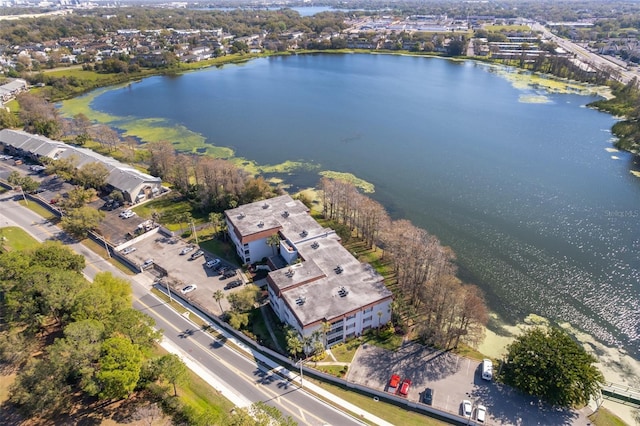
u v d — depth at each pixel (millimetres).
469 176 188000
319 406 85750
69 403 82938
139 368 80688
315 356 97812
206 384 90188
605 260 133750
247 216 135125
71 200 157500
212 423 74250
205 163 161500
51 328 101062
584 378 82812
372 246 140750
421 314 110812
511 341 104312
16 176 172875
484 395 87625
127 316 91125
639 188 176000
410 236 120688
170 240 142500
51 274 99125
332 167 199000
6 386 86375
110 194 165750
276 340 102562
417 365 95312
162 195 172625
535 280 125812
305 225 130750
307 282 106188
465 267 131375
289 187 180625
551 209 161875
